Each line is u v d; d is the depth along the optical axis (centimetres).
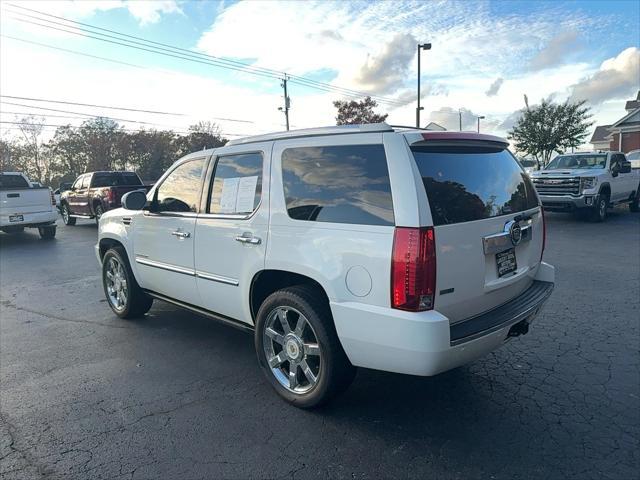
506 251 352
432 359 285
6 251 1210
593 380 390
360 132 327
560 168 1496
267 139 385
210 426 335
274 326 373
